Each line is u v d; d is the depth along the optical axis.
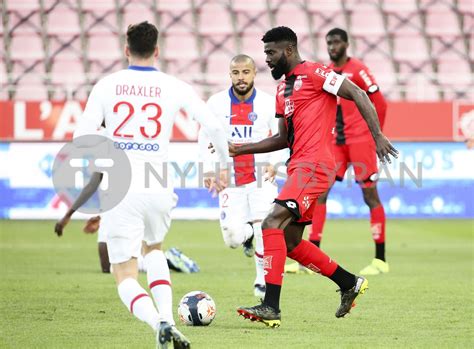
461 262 44.31
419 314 27.25
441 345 21.98
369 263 43.75
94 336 23.14
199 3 85.25
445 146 64.06
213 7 85.12
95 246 51.28
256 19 84.75
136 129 20.88
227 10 85.12
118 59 80.00
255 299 30.78
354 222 66.75
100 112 20.91
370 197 40.16
